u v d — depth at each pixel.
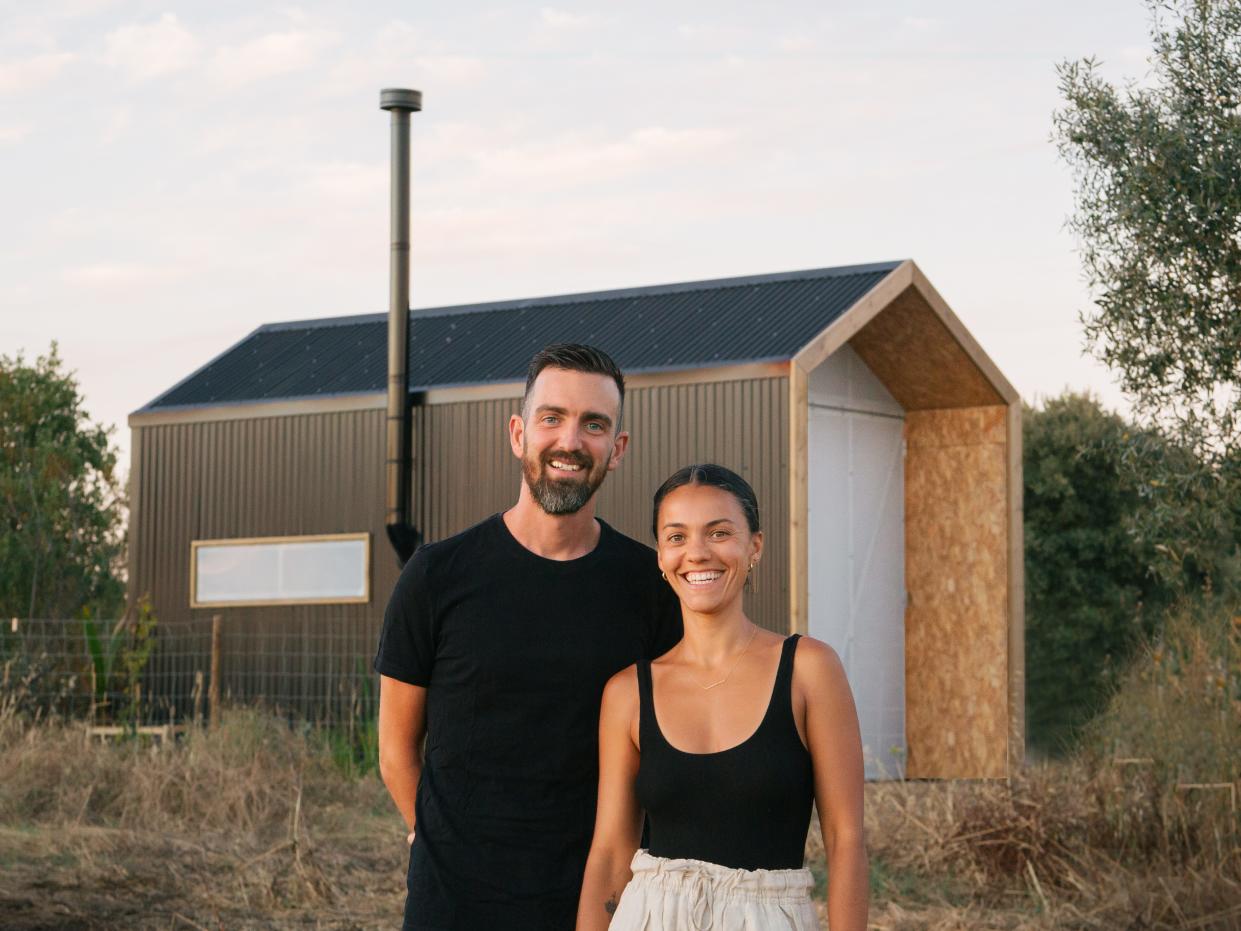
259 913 8.02
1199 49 8.32
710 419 13.67
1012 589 14.95
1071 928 7.57
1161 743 8.81
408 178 15.44
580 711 3.58
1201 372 8.35
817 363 13.41
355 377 16.44
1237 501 8.24
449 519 15.05
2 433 26.44
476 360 15.98
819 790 3.24
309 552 15.71
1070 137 8.59
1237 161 8.15
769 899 3.13
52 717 12.38
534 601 3.61
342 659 15.40
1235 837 8.15
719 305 15.34
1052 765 9.54
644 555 3.72
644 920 3.16
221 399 16.73
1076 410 24.22
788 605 13.06
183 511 16.53
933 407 15.56
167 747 11.71
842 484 14.84
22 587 24.06
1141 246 8.34
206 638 16.14
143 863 8.91
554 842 3.56
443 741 3.63
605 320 15.98
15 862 8.82
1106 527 23.89
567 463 3.58
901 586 15.48
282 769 11.78
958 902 8.24
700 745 3.22
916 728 15.36
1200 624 9.19
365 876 8.93
